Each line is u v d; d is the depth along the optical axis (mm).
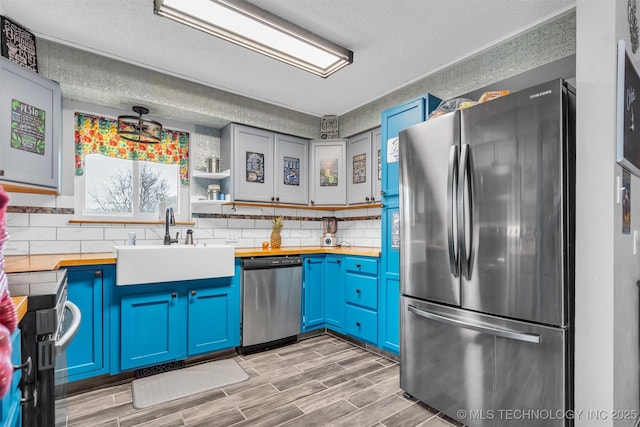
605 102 1343
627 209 1542
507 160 1539
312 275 3189
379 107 3330
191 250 2428
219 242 3320
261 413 1867
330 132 3865
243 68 2701
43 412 938
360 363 2590
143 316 2268
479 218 1642
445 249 1802
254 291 2785
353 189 3592
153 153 3018
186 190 3189
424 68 2715
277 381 2264
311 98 3318
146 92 2674
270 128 3439
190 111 2912
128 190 2902
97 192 2756
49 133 2117
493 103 1597
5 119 1850
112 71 2523
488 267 1604
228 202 3166
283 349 2906
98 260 2074
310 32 2107
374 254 2740
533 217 1453
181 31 2197
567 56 2023
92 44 2336
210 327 2574
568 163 1413
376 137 3357
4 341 423
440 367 1824
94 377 2162
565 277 1386
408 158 2037
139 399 2004
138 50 2418
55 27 2137
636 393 1707
